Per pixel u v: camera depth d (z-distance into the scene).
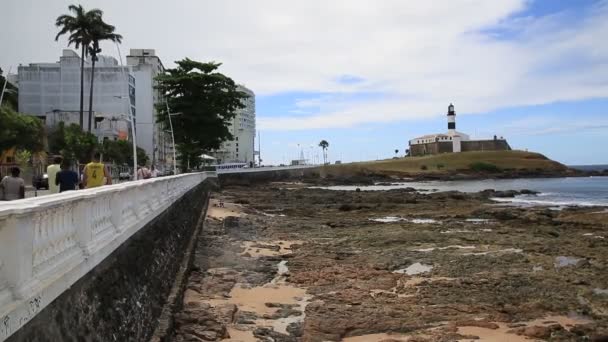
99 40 64.44
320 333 12.87
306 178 120.06
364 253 24.06
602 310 14.58
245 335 12.68
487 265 20.52
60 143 60.59
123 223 9.73
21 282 4.99
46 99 91.31
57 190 13.28
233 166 123.56
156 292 11.48
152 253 12.26
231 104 75.12
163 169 90.38
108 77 92.81
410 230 31.47
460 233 29.59
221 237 29.05
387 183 115.06
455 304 15.27
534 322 13.84
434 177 132.25
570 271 19.20
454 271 19.62
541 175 142.00
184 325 12.68
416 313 14.43
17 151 45.50
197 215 30.77
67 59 92.06
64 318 5.90
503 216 39.16
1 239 4.79
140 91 107.06
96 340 6.63
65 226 6.38
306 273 19.61
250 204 53.50
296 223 36.78
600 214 37.78
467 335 12.74
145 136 106.44
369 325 13.41
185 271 16.44
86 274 7.02
